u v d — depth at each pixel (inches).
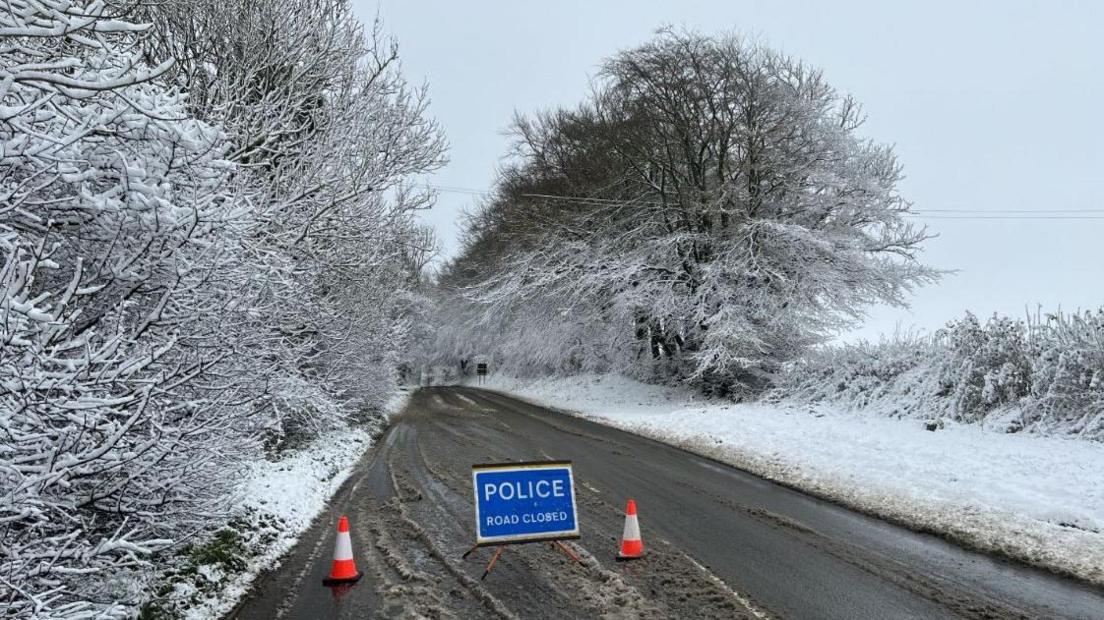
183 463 195.3
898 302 1025.5
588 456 572.1
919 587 248.4
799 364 869.8
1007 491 374.6
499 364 2220.7
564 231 1197.1
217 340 213.0
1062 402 497.7
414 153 507.8
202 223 182.5
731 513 366.6
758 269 960.9
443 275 2364.7
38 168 159.0
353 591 243.9
